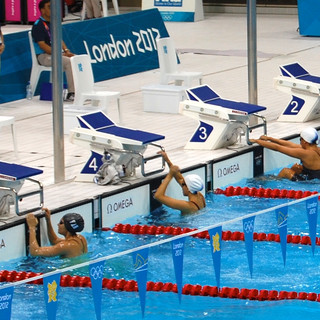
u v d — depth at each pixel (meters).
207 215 30.33
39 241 26.88
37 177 31.67
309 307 22.75
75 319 21.95
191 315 22.23
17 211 26.31
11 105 45.00
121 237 28.30
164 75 44.75
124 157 30.58
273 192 32.69
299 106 40.47
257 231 28.77
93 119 31.25
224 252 26.95
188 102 35.50
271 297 23.36
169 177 30.69
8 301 16.98
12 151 35.56
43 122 41.06
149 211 31.03
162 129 39.50
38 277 18.12
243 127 35.50
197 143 35.50
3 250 25.83
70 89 44.75
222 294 23.52
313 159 34.56
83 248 26.31
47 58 45.84
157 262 26.05
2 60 45.53
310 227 23.88
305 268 25.47
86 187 30.09
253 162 35.69
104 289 24.08
